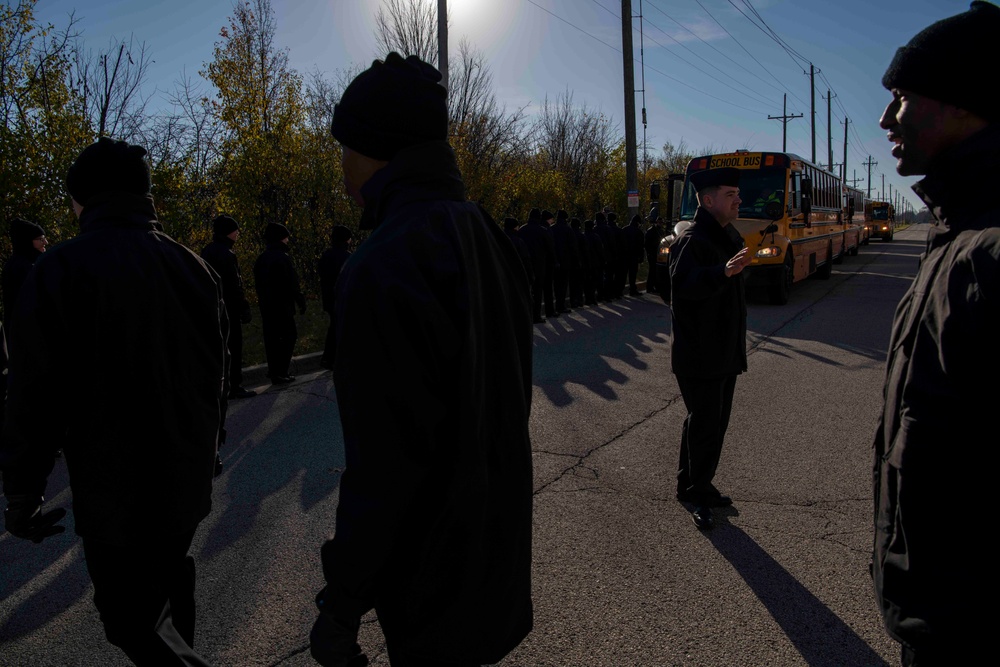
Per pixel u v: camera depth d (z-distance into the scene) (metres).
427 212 1.35
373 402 1.22
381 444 1.22
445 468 1.31
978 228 1.22
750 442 4.92
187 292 2.14
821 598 2.94
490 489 1.40
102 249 1.97
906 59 1.34
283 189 12.14
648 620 2.80
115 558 2.02
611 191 25.33
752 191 12.16
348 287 1.25
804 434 5.06
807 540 3.46
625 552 3.37
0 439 1.87
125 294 1.97
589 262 12.60
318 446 5.16
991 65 1.24
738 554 3.33
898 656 2.55
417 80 1.41
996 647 1.17
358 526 1.23
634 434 5.18
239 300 6.61
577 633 2.73
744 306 3.58
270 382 7.45
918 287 1.34
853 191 24.56
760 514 3.76
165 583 2.11
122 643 2.04
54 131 8.27
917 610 1.26
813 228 14.30
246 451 5.10
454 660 1.36
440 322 1.25
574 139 28.05
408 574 1.33
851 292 13.98
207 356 2.18
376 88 1.39
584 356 8.16
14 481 1.85
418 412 1.24
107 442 1.96
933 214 1.36
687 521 3.70
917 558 1.26
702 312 3.40
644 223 23.11
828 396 6.09
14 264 5.18
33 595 3.19
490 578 1.40
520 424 1.47
